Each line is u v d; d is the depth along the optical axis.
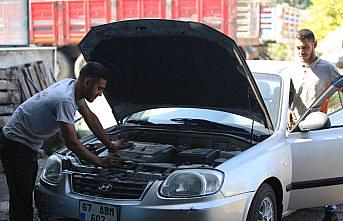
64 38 15.48
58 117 4.06
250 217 4.01
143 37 4.33
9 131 4.29
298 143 4.60
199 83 4.59
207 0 14.69
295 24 16.48
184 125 4.96
